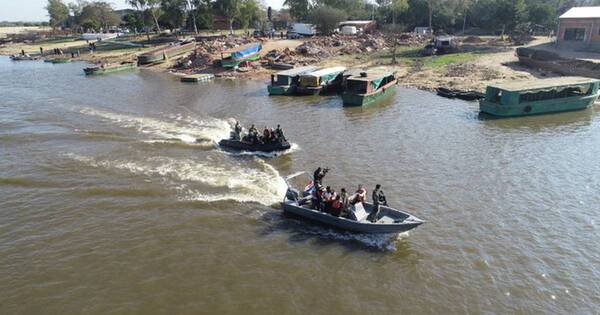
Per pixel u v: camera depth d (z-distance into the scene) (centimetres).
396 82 4906
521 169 2544
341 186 2328
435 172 2505
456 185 2330
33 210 2109
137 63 7712
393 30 8588
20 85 5716
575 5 9444
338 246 1786
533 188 2292
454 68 5462
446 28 9881
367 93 4216
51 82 5981
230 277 1602
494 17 7931
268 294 1509
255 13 11612
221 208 2106
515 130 3303
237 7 10125
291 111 4041
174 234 1886
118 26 15262
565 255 1706
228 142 2930
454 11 9912
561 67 4862
